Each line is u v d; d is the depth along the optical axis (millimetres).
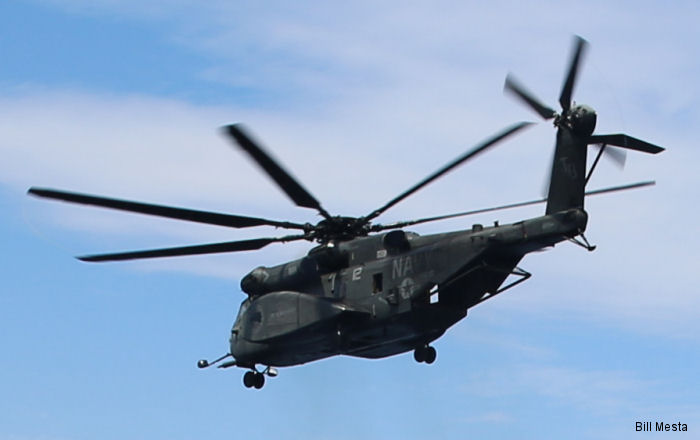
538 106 138625
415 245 146250
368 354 152250
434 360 153375
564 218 135500
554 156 138000
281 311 152375
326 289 151750
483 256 140625
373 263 148500
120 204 137250
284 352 154625
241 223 145875
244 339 156500
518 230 138250
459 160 135500
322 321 147500
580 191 136250
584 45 134750
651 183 135875
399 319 145000
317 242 153875
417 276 144375
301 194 140500
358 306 147500
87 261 144375
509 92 138250
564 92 136750
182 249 146500
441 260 143000
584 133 136500
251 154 129250
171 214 140500
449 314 145750
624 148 136375
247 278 160125
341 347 148125
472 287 144500
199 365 163750
